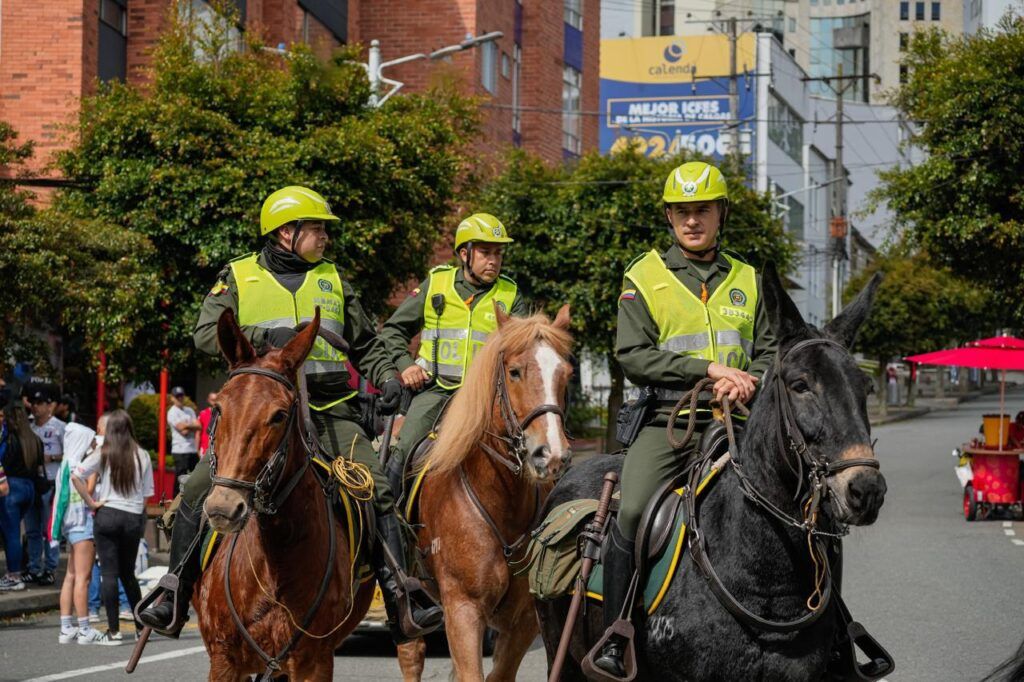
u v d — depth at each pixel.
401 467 7.16
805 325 4.50
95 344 14.66
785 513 4.42
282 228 6.17
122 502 10.67
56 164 16.11
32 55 18.92
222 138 15.74
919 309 45.41
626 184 24.14
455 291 7.55
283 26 23.67
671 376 5.01
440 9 29.00
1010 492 18.22
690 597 4.62
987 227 18.89
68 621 10.73
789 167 55.28
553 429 5.91
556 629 5.73
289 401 5.05
